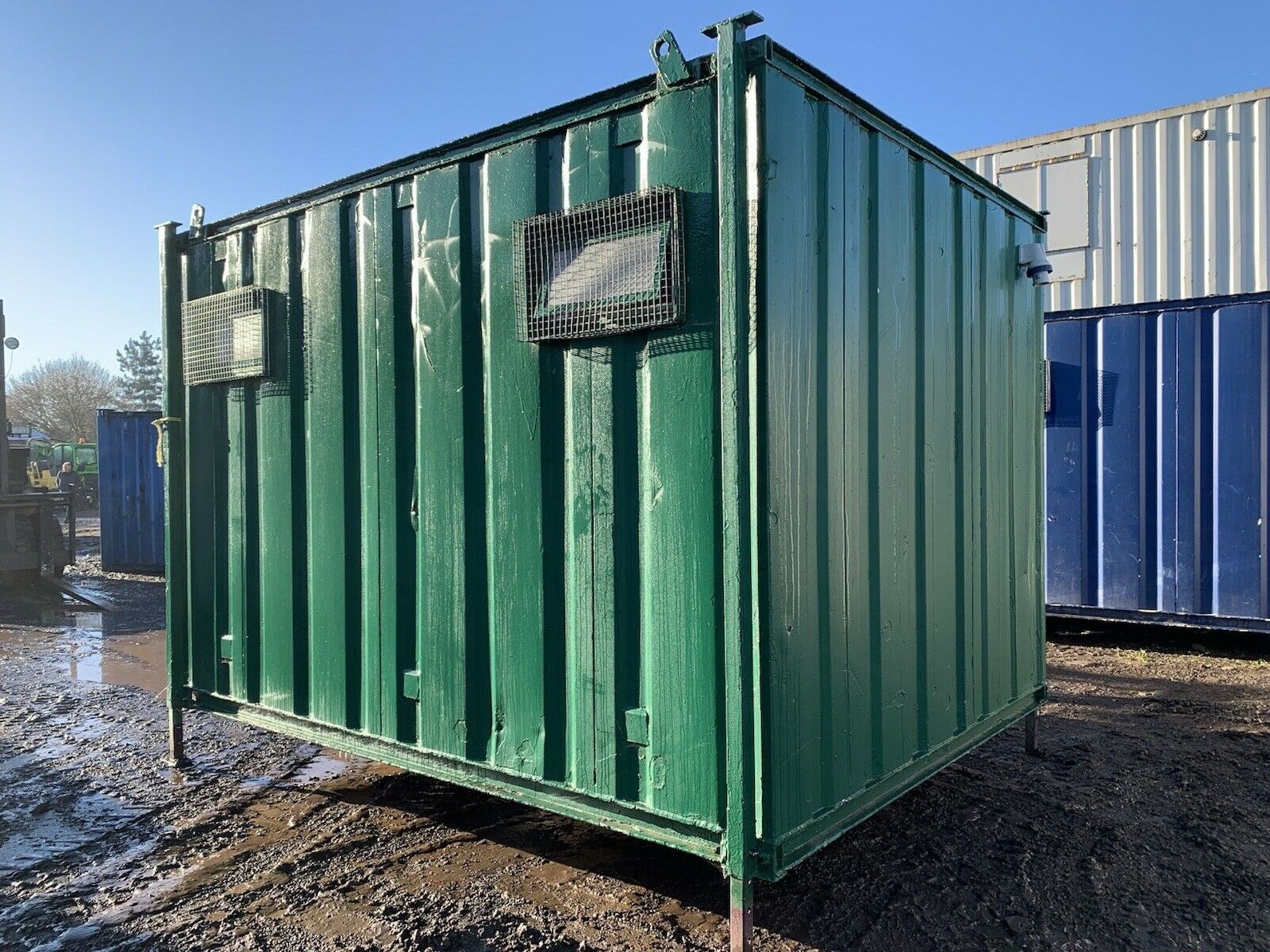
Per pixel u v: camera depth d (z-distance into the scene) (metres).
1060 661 6.66
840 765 2.67
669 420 2.51
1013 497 4.09
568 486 2.76
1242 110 9.41
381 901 2.92
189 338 4.24
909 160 3.17
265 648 3.89
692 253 2.45
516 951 2.59
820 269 2.60
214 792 3.96
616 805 2.65
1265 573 6.33
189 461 4.27
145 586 11.07
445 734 3.13
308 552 3.69
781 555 2.39
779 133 2.40
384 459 3.35
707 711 2.43
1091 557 7.06
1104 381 7.00
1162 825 3.51
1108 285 10.14
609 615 2.65
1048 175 10.52
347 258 3.51
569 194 2.76
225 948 2.62
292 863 3.22
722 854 2.39
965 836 3.42
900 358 3.07
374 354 3.39
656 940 2.65
